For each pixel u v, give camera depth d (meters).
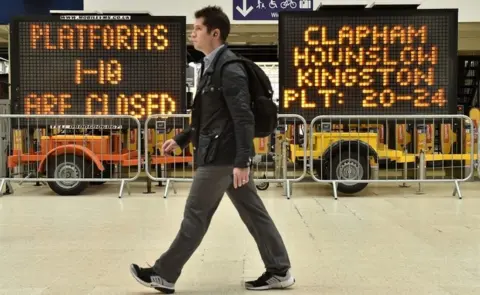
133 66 7.29
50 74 7.28
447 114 7.14
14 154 7.34
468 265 3.75
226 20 3.02
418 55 7.15
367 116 6.98
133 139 8.46
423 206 6.30
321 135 7.36
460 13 9.26
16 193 7.45
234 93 2.86
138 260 3.90
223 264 3.81
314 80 7.17
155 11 9.31
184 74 7.30
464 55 12.66
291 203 6.54
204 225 3.03
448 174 9.52
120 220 5.43
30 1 9.18
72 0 9.23
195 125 3.03
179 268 3.08
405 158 7.61
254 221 3.18
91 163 7.27
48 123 7.21
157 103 7.30
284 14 7.15
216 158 2.92
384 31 7.14
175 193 7.43
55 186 7.18
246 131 2.84
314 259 3.93
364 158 7.21
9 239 4.56
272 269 3.22
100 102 7.30
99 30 7.26
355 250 4.19
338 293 3.16
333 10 7.15
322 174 7.30
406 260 3.89
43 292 3.17
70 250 4.20
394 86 7.17
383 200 6.79
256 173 8.48
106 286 3.29
